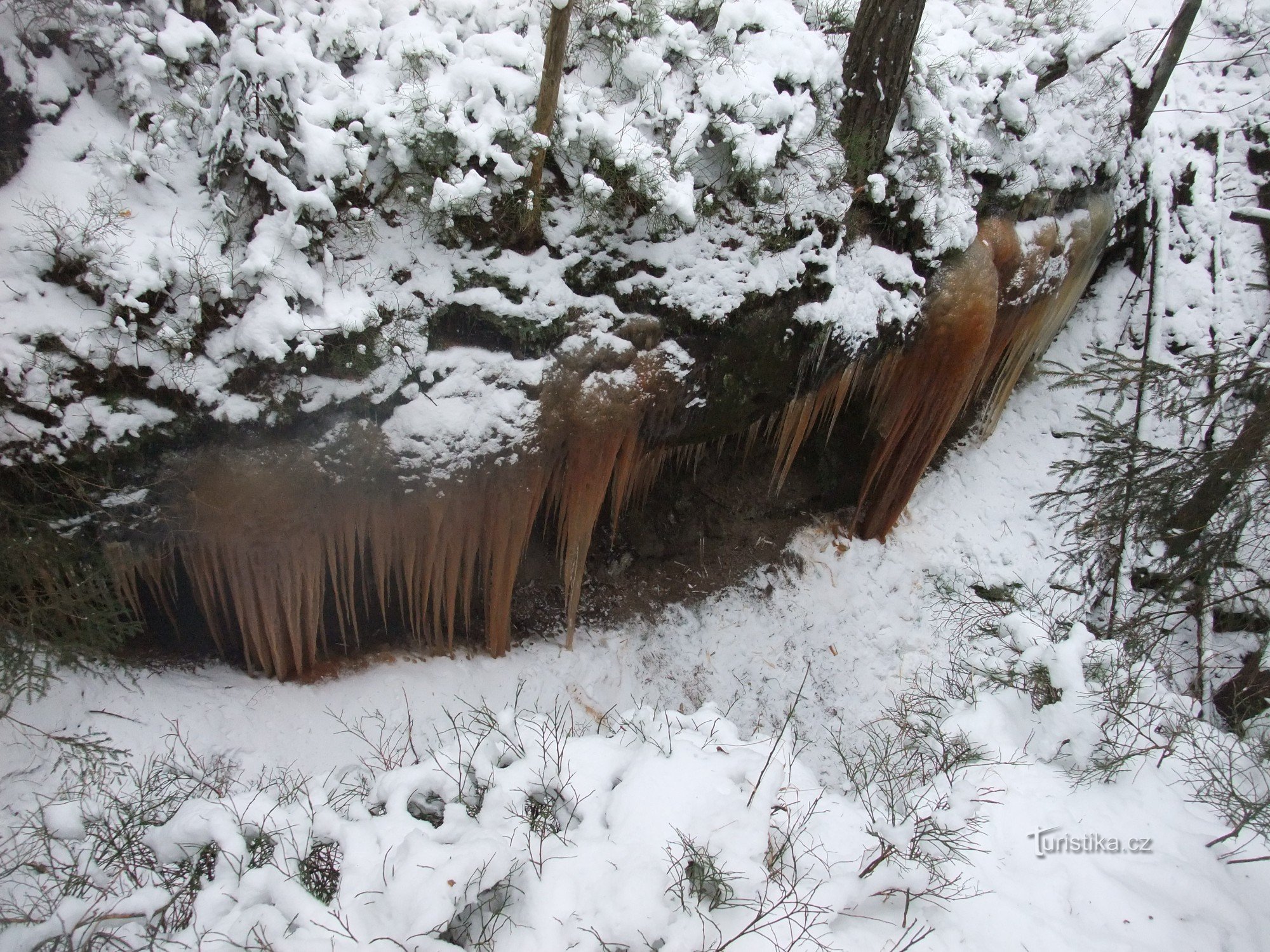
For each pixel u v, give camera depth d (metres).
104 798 4.39
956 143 6.59
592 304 5.56
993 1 7.94
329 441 4.95
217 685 5.42
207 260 4.57
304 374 4.79
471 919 3.54
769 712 7.06
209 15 4.88
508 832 3.85
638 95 5.70
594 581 6.92
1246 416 6.29
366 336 4.93
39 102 4.40
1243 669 6.70
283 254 4.70
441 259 5.18
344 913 3.47
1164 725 4.93
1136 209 9.28
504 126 5.05
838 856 4.03
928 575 8.01
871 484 7.84
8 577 4.30
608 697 6.56
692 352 5.89
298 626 5.40
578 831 3.93
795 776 4.46
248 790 4.88
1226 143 9.62
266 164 4.61
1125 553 7.49
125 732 4.87
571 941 3.44
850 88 6.13
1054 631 5.91
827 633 7.52
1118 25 7.67
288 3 5.05
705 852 3.67
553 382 5.48
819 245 6.12
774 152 5.69
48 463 4.30
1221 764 4.75
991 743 4.94
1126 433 7.07
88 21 4.52
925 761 5.07
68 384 4.31
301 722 5.48
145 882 3.72
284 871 3.69
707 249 5.77
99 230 4.32
